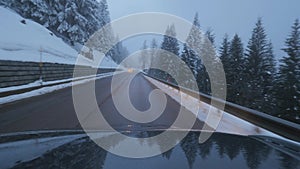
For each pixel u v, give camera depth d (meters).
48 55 28.33
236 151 1.66
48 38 36.22
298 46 28.17
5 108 8.76
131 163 1.35
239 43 40.28
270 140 2.12
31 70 15.55
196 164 1.37
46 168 1.24
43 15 38.72
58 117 7.45
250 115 6.46
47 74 19.05
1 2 35.22
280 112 26.30
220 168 1.33
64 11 39.59
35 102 10.48
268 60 40.16
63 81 19.59
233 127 6.49
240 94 36.06
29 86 13.26
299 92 25.44
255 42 39.31
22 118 7.23
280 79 27.91
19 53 21.02
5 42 22.45
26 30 31.12
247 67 38.38
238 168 1.34
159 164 1.35
